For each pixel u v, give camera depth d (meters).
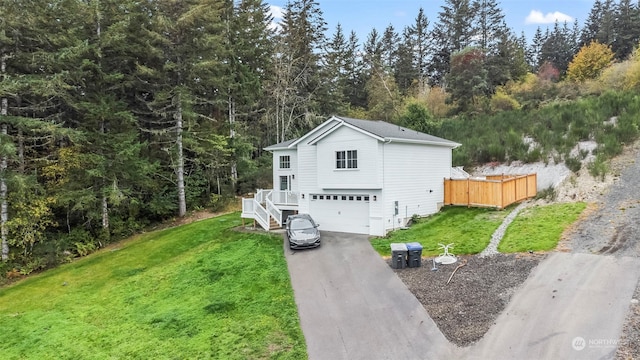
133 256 20.59
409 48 59.75
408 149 20.52
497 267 12.05
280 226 22.38
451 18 60.12
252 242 19.55
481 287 10.85
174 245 21.19
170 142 28.19
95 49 23.06
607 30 55.12
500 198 19.30
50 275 19.66
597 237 12.86
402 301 10.84
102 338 11.25
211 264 16.86
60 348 10.92
